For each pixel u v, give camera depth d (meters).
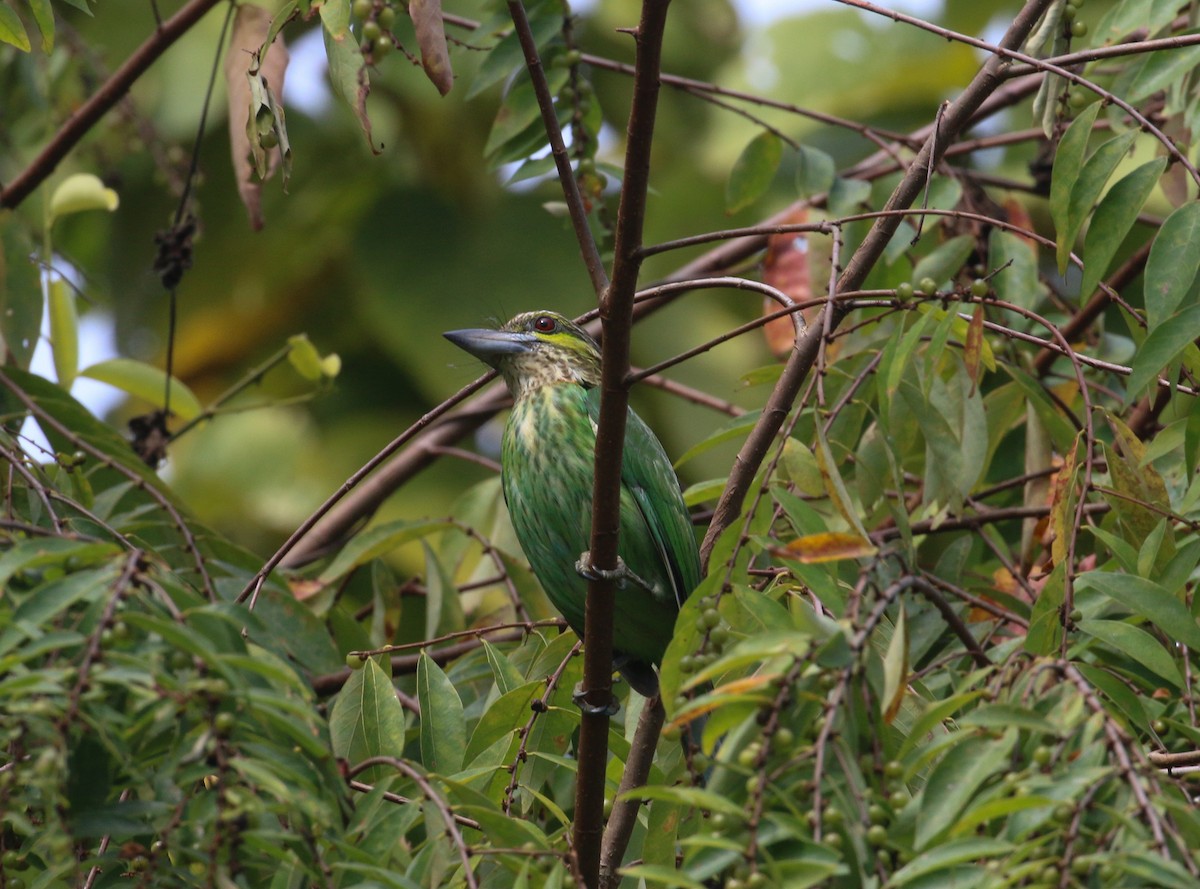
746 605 6.02
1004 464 11.41
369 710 7.08
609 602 7.44
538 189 16.67
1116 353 10.87
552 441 9.95
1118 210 7.17
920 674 7.40
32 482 6.94
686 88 11.30
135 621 4.91
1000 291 10.48
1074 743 5.29
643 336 16.12
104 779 5.38
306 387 16.80
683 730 7.05
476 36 10.27
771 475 6.34
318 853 5.27
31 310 11.03
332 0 6.73
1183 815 4.84
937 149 8.30
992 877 4.78
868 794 5.07
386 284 16.20
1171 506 8.55
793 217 11.34
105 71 13.28
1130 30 9.29
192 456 16.36
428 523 10.78
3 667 4.88
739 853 4.95
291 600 8.94
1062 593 6.86
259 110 7.02
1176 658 7.27
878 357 8.19
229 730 5.04
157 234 11.04
